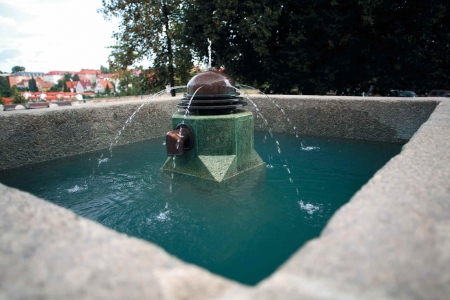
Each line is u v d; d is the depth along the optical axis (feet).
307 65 46.39
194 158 13.19
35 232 3.76
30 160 15.58
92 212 9.77
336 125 21.30
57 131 16.62
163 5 54.90
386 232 3.53
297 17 43.47
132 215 9.46
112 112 19.34
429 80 45.60
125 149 18.69
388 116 19.36
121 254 3.34
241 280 6.00
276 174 13.30
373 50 44.47
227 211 9.58
